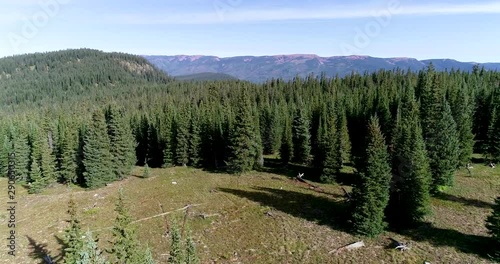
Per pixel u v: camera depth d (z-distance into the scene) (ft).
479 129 288.10
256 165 270.46
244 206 189.78
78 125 299.17
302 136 267.39
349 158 256.52
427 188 150.61
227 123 286.87
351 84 562.25
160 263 132.26
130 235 96.84
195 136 282.56
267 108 349.00
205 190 220.43
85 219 179.32
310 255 135.74
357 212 151.43
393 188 156.46
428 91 257.75
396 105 285.02
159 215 181.16
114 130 258.16
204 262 134.21
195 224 169.37
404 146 163.94
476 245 134.92
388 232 150.92
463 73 474.90
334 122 242.37
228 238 153.79
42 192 237.04
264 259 135.03
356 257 132.77
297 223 164.55
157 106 492.95
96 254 78.38
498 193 186.19
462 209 168.35
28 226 175.94
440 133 184.75
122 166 257.75
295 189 215.51
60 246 150.82
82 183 255.91
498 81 432.25
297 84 561.84
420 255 130.82
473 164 238.27
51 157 252.62
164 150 291.99
